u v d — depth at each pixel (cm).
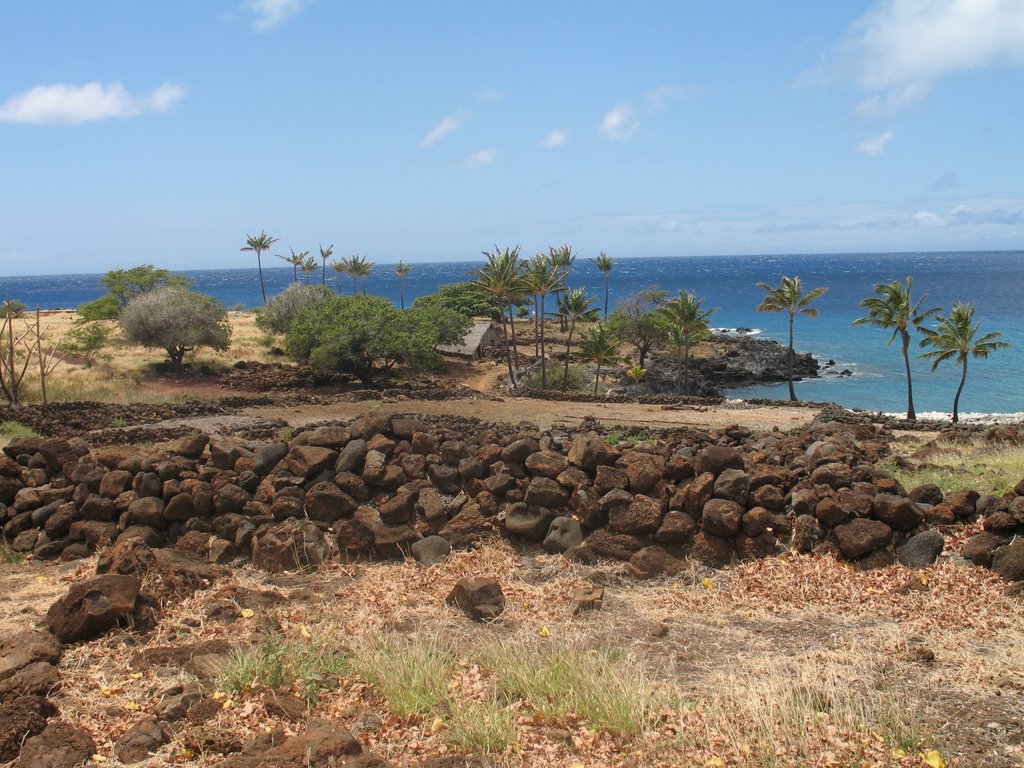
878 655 585
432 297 8750
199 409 3316
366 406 3819
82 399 3622
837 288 18925
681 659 599
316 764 429
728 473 816
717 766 441
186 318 4669
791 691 514
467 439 1034
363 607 724
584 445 863
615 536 807
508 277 5550
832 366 7669
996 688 525
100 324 5638
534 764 456
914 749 452
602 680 527
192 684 548
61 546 934
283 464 924
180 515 896
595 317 6081
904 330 4888
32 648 602
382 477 890
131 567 723
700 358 7244
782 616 681
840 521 779
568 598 728
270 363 5316
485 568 801
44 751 470
